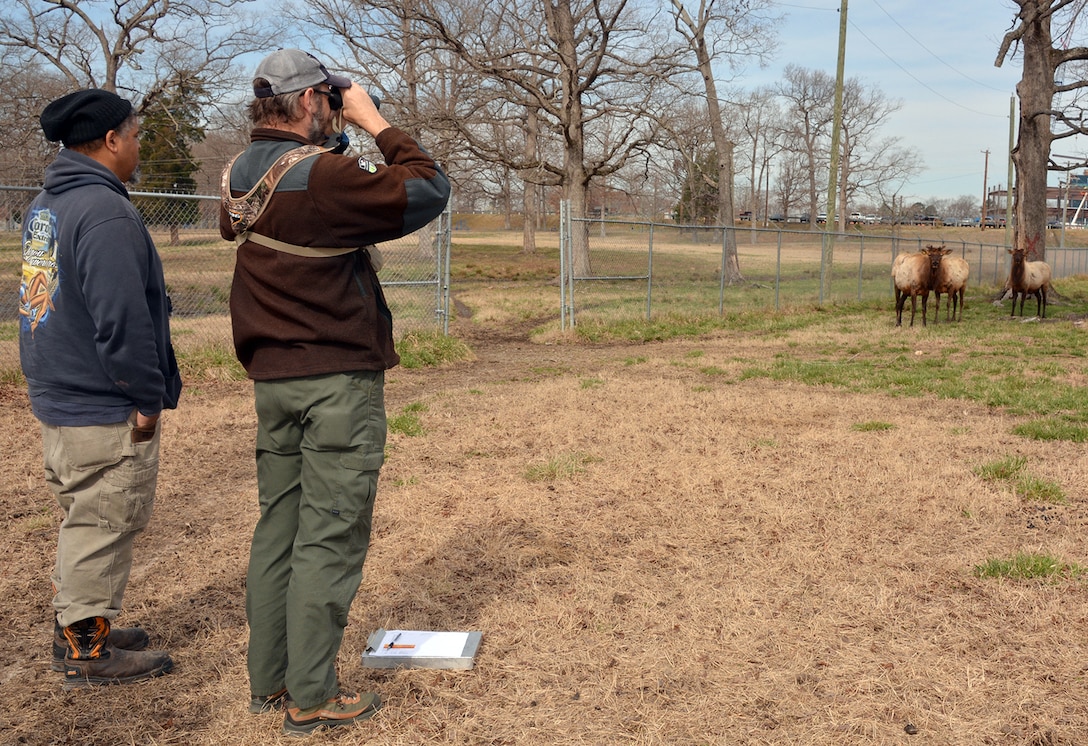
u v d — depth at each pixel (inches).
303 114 91.7
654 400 314.7
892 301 836.0
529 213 1800.0
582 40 1022.4
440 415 287.9
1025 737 98.4
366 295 93.4
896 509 185.0
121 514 105.0
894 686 110.3
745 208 4079.7
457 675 115.2
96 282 94.3
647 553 161.2
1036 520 177.2
